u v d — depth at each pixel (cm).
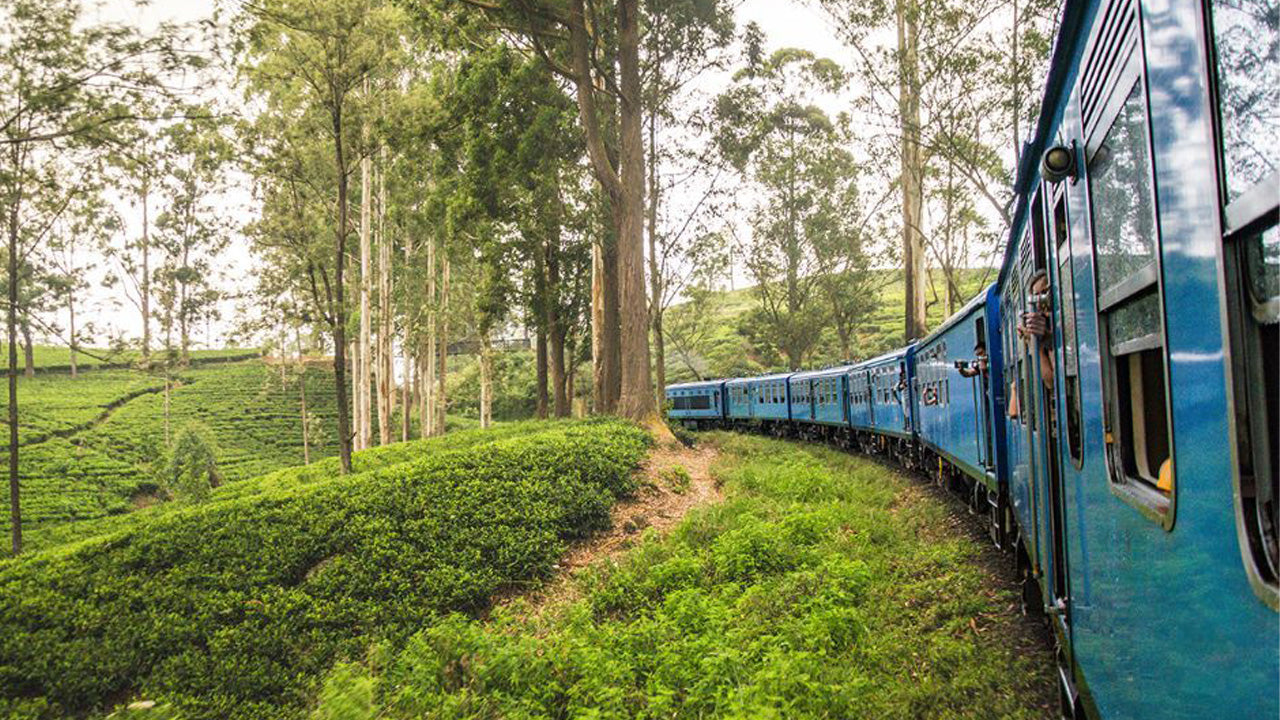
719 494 1817
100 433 5209
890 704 574
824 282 4238
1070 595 395
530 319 3519
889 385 2106
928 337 1555
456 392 6706
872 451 2512
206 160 1930
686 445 2675
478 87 2566
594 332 3522
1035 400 517
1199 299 163
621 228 2530
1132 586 244
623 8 2523
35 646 994
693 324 5294
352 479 1595
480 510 1446
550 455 1778
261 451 5359
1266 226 129
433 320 4391
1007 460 934
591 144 2447
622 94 2517
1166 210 185
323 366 7869
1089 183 284
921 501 1481
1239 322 143
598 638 854
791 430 3494
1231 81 141
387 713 750
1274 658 131
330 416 6397
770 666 622
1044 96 362
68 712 927
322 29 1794
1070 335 345
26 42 1430
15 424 1978
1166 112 182
